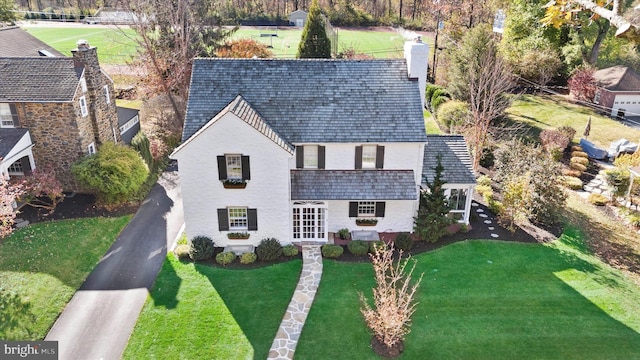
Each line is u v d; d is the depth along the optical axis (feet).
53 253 86.22
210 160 81.71
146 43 142.82
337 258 86.22
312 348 65.92
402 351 65.46
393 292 63.77
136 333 68.18
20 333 67.46
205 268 83.15
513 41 185.47
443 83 179.83
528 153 107.14
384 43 271.69
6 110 101.24
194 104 89.66
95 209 103.09
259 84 92.02
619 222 100.01
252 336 67.92
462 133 130.62
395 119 89.04
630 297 76.48
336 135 87.30
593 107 166.71
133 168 105.40
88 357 63.82
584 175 122.52
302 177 88.84
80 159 104.63
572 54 178.70
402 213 92.68
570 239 93.20
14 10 219.61
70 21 328.70
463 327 69.92
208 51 172.14
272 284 79.00
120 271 82.38
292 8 364.17
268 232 88.12
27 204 102.94
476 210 104.17
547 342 67.05
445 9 203.92
